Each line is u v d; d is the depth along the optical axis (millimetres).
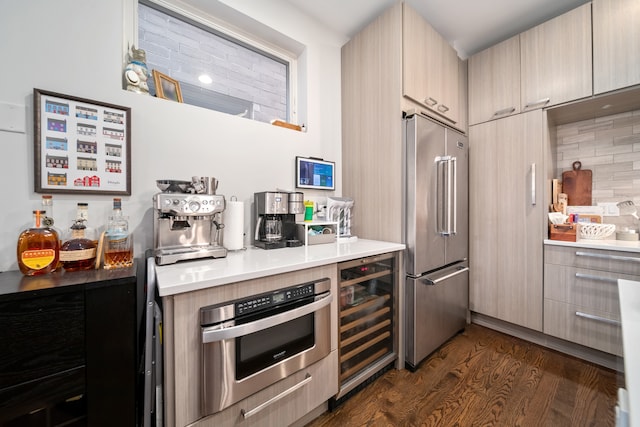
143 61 1393
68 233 1161
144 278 1308
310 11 1994
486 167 2316
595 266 1760
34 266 940
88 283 847
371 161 2008
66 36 1159
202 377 910
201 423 918
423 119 1790
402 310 1764
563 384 1559
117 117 1263
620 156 2027
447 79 2188
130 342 914
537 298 2018
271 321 1024
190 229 1305
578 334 1824
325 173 2123
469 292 2422
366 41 2041
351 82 2172
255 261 1215
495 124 2264
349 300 1560
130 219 1314
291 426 1222
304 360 1180
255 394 1049
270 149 1833
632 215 1970
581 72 1820
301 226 1717
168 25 1596
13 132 1066
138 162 1338
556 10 1974
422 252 1780
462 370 1714
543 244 1997
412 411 1357
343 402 1428
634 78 1628
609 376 1631
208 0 1573
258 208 1654
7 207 1054
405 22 1797
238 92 1879
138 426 1118
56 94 1121
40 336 783
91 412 853
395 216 1835
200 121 1531
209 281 909
